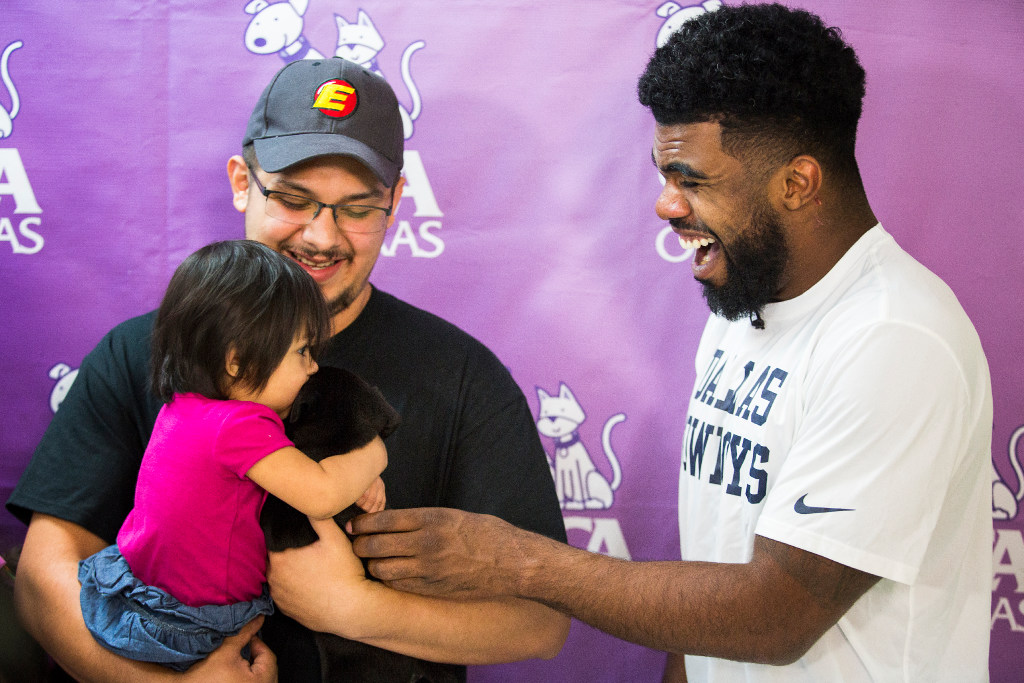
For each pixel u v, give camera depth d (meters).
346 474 1.24
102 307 2.02
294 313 1.25
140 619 1.25
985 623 1.37
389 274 2.04
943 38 1.98
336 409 1.30
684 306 2.05
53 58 1.97
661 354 2.06
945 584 1.33
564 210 2.03
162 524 1.25
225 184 2.01
